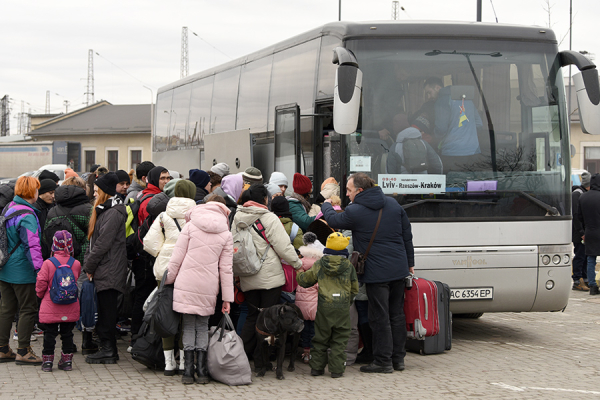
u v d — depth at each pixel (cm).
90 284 750
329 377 704
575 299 1313
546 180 866
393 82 857
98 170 1078
